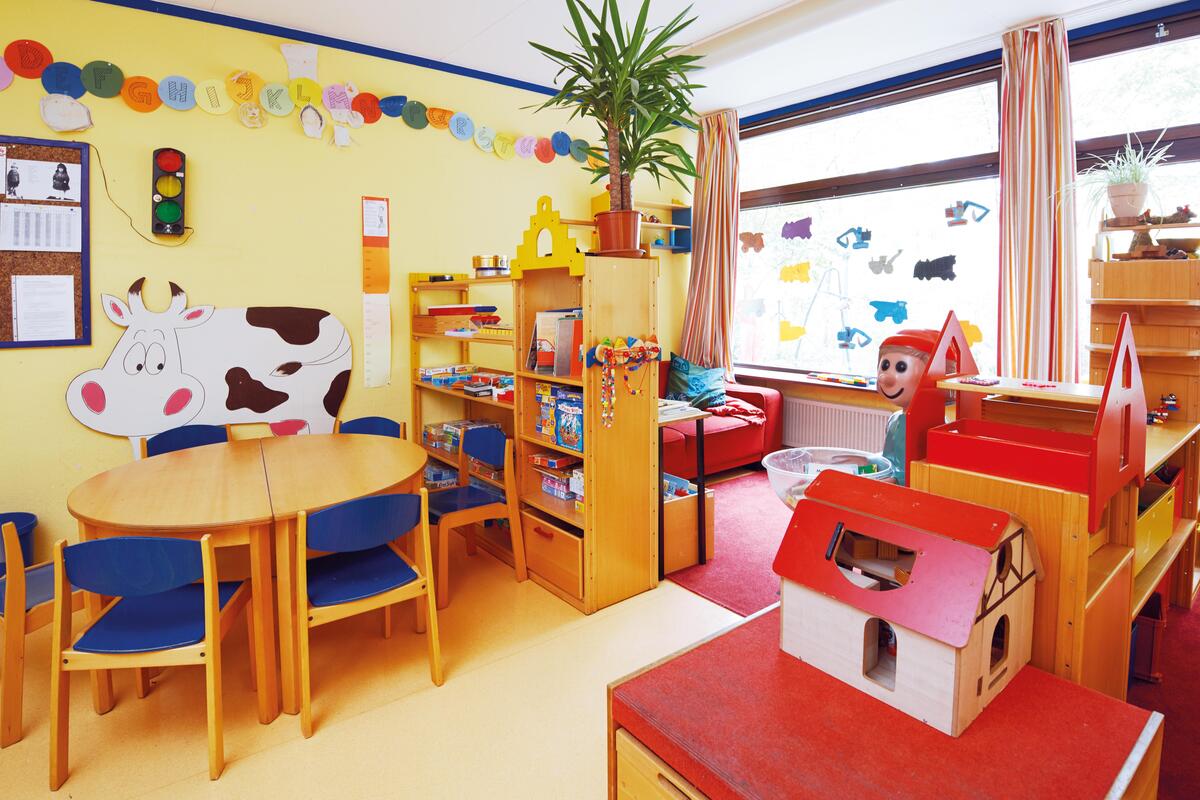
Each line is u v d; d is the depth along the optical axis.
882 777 0.86
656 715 1.00
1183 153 3.31
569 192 4.62
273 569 2.53
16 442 2.93
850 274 4.82
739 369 5.47
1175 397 2.71
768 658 1.15
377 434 3.39
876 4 3.36
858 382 4.62
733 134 5.11
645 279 2.84
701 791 0.92
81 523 2.08
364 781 1.85
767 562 3.32
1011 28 3.62
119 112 3.04
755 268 5.46
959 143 4.15
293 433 3.64
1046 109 3.51
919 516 1.03
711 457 4.50
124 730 2.07
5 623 1.97
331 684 2.31
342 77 3.64
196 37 3.21
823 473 1.19
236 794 1.80
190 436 3.12
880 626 1.14
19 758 1.94
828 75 4.36
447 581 2.90
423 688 2.28
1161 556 2.03
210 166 3.28
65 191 2.95
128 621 1.94
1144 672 2.26
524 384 3.18
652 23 3.69
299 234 3.57
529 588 3.07
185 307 3.27
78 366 3.04
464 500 3.07
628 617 2.78
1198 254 2.78
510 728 2.07
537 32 3.60
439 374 3.92
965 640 0.90
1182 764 1.83
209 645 1.84
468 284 3.44
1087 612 1.21
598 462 2.76
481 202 4.21
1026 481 1.22
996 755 0.90
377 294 3.86
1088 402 1.27
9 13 2.79
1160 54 3.37
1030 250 3.57
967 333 4.23
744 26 3.87
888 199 4.55
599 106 2.76
